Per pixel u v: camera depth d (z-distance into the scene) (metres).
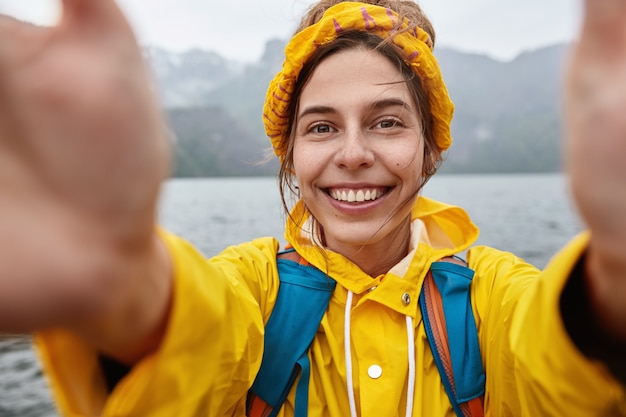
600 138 0.20
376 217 0.47
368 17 0.47
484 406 0.44
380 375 0.45
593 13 0.20
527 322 0.29
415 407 0.45
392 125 0.47
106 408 0.27
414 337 0.47
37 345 0.27
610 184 0.20
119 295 0.22
